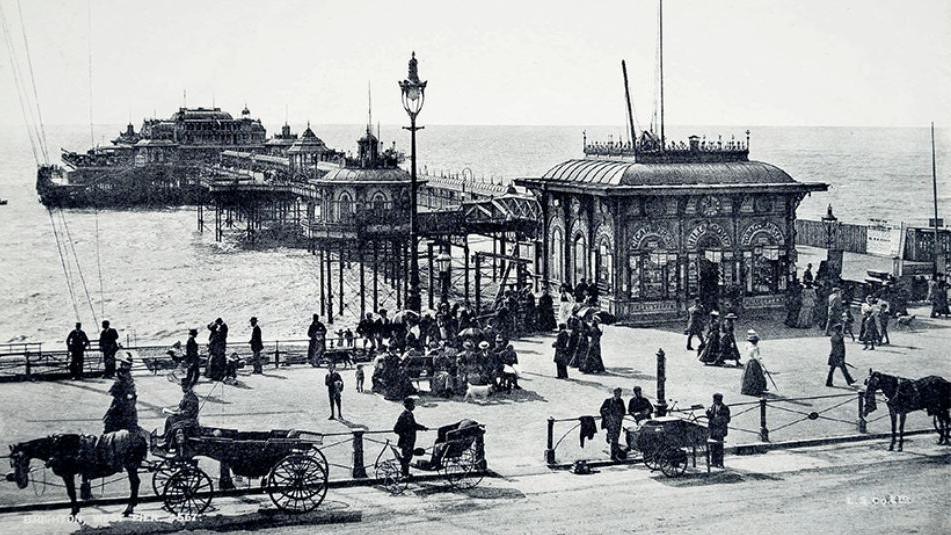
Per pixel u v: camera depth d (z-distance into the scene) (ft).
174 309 199.72
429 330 111.96
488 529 59.52
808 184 134.10
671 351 115.03
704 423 82.64
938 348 115.85
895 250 181.27
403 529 59.62
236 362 106.52
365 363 113.09
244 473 63.57
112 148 538.06
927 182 474.08
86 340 105.91
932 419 89.71
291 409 90.12
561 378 101.86
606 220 133.18
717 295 133.28
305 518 61.93
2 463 74.59
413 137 110.22
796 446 80.48
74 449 61.93
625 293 131.23
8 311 199.72
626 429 73.82
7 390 99.30
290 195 320.09
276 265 262.06
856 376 101.65
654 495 66.90
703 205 133.28
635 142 135.95
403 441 69.41
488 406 91.04
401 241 192.03
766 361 108.68
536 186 148.36
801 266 173.27
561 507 63.98
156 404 92.12
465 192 249.75
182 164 462.19
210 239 328.29
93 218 399.24
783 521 60.80
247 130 474.49
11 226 366.02
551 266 149.28
